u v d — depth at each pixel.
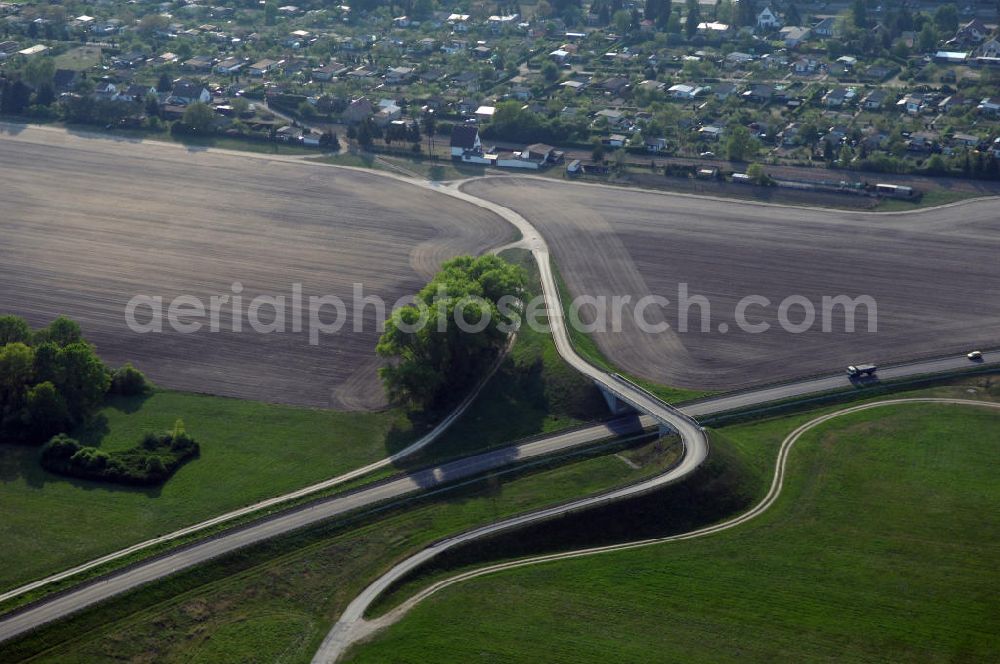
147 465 166.25
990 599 134.12
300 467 169.38
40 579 141.75
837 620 132.00
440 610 136.50
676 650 128.00
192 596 140.75
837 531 149.50
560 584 140.88
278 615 138.12
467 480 165.38
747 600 136.25
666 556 145.75
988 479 159.50
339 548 150.25
